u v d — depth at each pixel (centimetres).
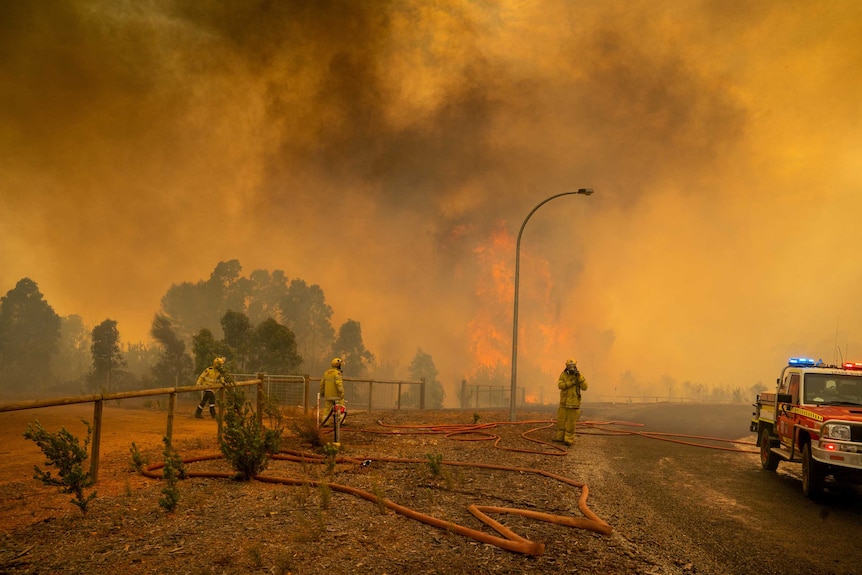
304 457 1012
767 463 1187
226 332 3438
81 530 576
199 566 481
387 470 952
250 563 491
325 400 1230
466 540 589
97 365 4156
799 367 1138
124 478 826
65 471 626
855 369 1103
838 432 877
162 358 3781
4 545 525
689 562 568
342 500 726
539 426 1811
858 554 625
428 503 728
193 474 854
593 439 1597
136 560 491
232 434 842
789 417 1084
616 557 566
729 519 764
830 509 849
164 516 631
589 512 725
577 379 1461
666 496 895
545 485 909
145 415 1777
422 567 510
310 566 495
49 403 665
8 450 1063
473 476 945
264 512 655
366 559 520
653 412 2930
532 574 507
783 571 559
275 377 1745
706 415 2833
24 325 4969
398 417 1981
